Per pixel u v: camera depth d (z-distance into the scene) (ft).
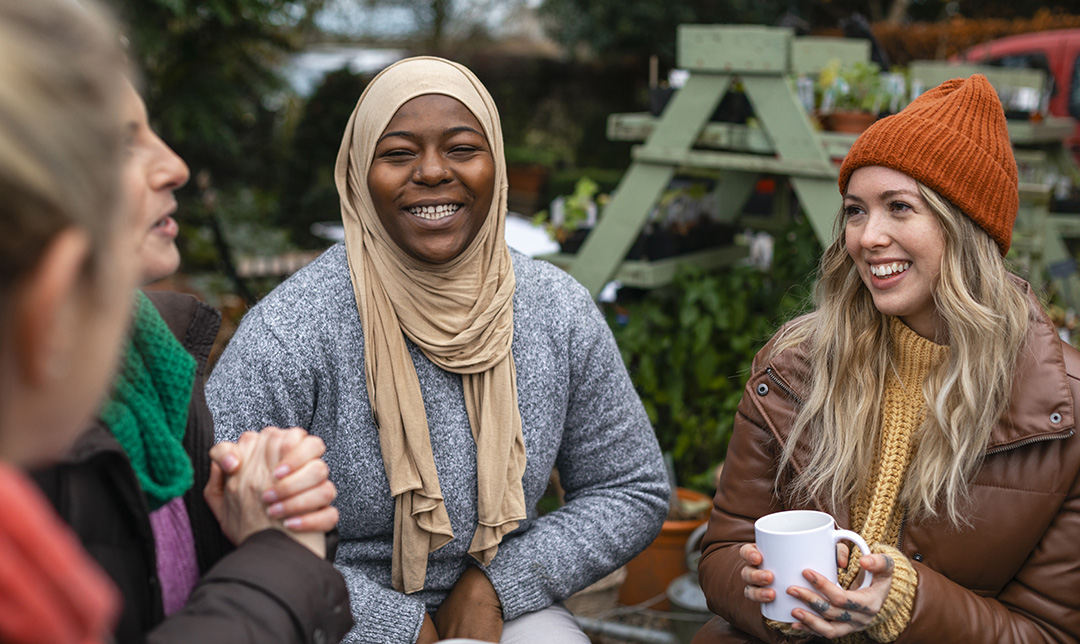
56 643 1.86
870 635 5.06
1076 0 46.57
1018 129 15.14
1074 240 17.47
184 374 3.85
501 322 6.16
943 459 5.32
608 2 43.11
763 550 4.91
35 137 1.72
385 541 6.16
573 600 9.13
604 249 11.87
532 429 6.23
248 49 22.31
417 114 5.84
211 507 4.10
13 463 1.98
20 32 1.78
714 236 13.37
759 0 41.91
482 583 6.02
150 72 20.76
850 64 13.58
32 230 1.73
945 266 5.33
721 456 11.88
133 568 3.56
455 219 5.92
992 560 5.25
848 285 5.82
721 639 5.84
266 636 3.44
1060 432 5.07
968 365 5.25
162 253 3.67
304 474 3.82
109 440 3.39
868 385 5.68
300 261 20.54
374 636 5.63
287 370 5.85
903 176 5.34
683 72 12.20
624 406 6.72
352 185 6.29
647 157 11.45
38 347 1.82
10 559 1.82
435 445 6.03
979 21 42.11
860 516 5.71
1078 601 5.14
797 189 10.68
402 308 6.00
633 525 6.56
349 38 48.49
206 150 29.53
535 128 50.26
